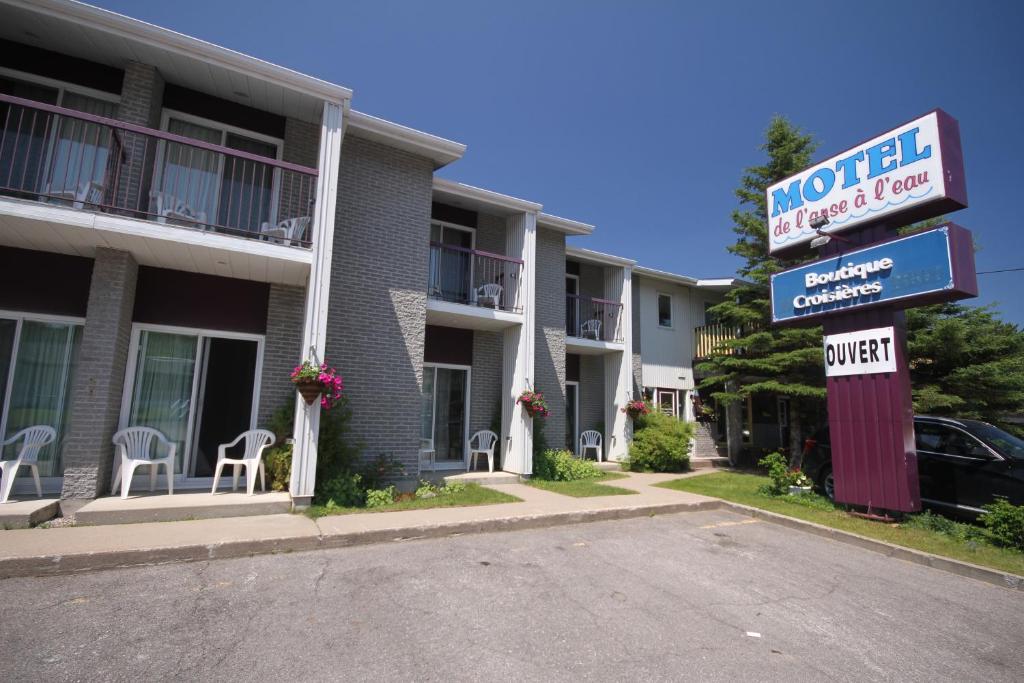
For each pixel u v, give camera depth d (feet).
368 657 10.71
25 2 20.27
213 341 26.07
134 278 23.86
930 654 12.48
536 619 13.10
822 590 16.66
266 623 12.07
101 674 9.56
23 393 22.39
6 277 22.17
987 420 41.78
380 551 18.24
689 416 55.26
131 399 23.97
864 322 25.98
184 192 25.89
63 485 20.49
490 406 39.24
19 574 14.21
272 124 28.09
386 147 31.83
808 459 31.71
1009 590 17.48
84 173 23.61
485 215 40.24
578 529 22.95
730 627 13.32
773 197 30.60
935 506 25.66
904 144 24.45
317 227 24.36
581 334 48.52
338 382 23.45
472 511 23.88
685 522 25.27
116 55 23.40
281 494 23.39
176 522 19.70
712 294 60.18
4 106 22.91
